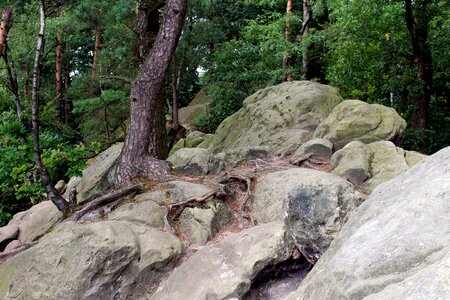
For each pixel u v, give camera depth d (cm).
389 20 959
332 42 1280
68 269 414
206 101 1808
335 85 1178
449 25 891
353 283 204
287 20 1302
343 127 694
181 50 1359
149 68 632
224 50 1371
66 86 2122
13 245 751
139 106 633
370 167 587
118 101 1355
